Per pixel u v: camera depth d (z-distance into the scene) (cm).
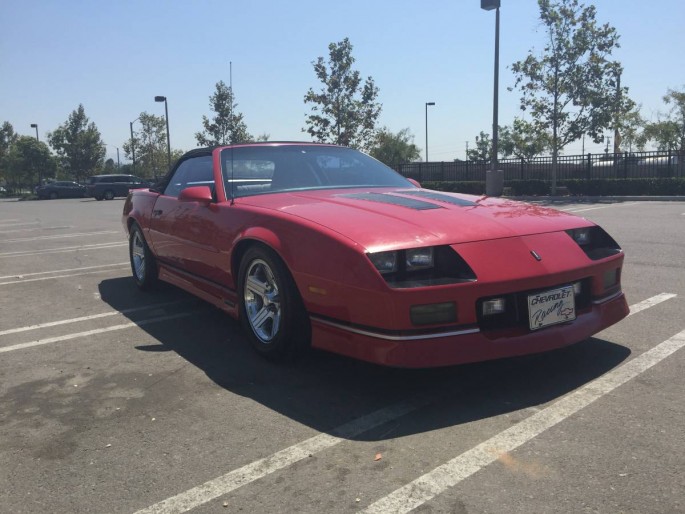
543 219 362
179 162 548
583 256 343
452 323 299
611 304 358
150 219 560
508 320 314
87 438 291
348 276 309
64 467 264
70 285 680
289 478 249
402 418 302
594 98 2242
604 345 398
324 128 2622
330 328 328
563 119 2278
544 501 225
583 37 2220
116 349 431
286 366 383
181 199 445
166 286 641
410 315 293
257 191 444
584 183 2289
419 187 489
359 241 312
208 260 443
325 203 380
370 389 342
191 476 253
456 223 335
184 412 318
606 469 245
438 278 307
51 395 347
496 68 2077
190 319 509
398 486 240
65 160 5059
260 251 369
